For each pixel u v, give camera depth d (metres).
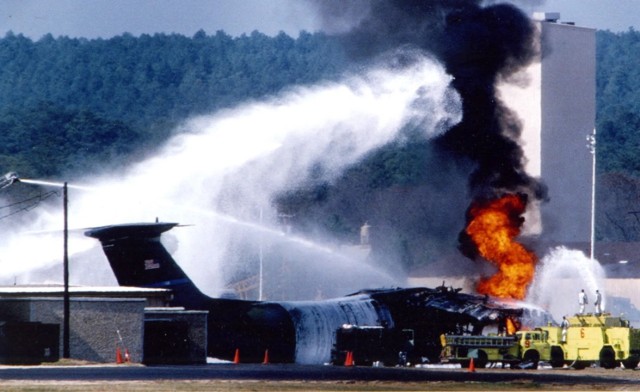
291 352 162.25
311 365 161.25
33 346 154.88
